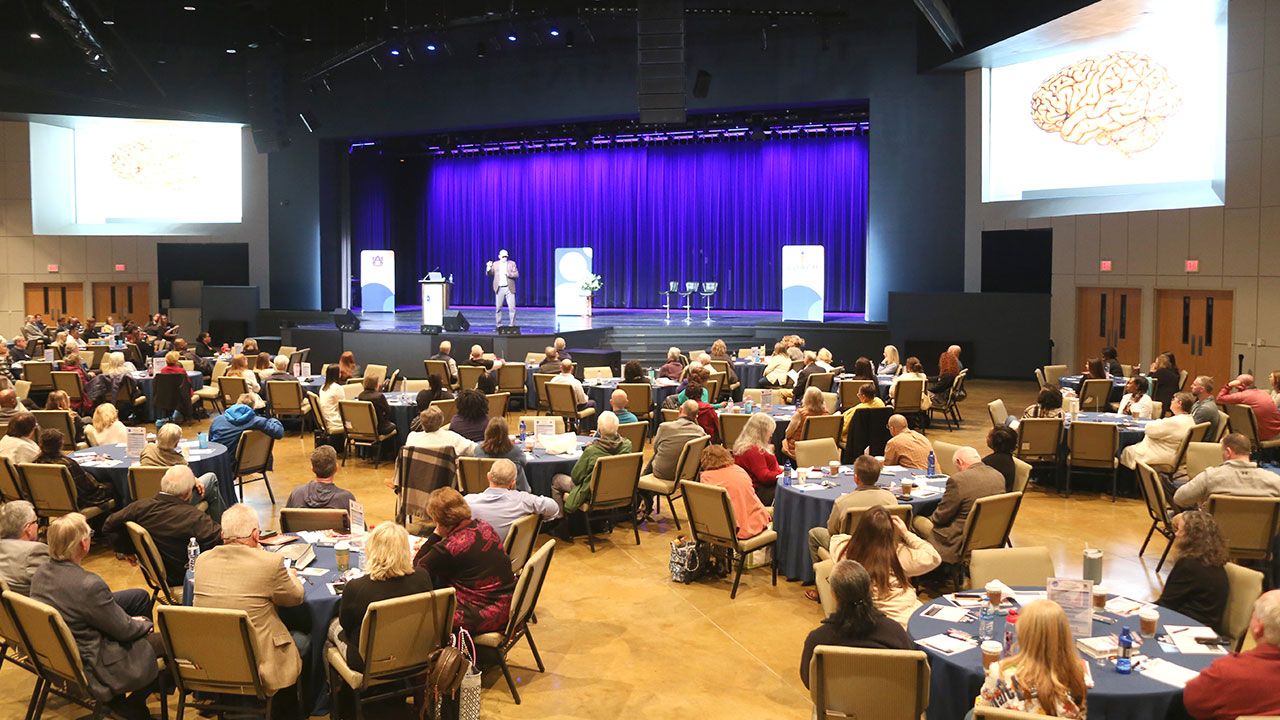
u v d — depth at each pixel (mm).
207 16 22672
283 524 5984
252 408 9219
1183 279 15523
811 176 24469
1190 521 4883
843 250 24203
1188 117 15938
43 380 14438
